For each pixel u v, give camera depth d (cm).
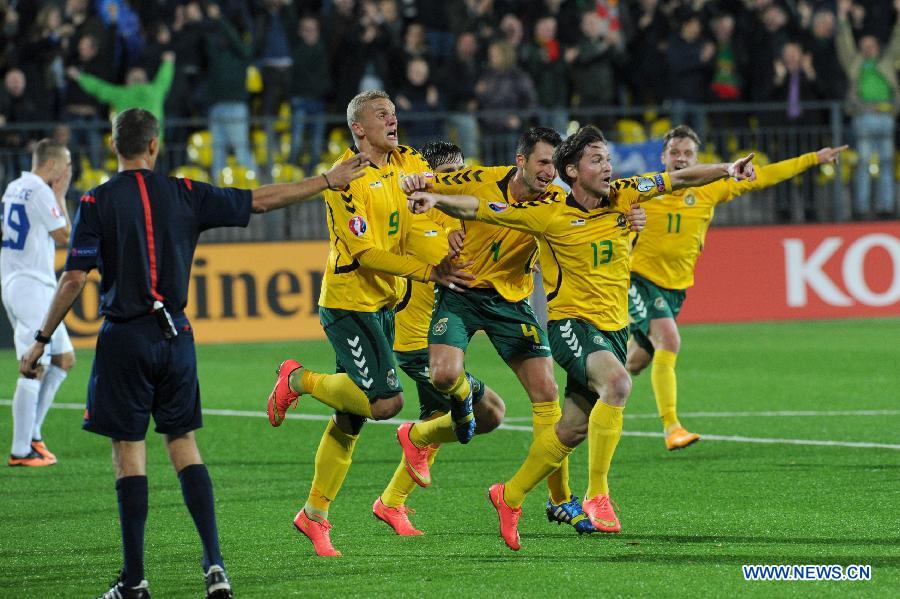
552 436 1842
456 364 1948
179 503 2223
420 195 1853
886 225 5262
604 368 1895
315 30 5050
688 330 4997
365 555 1827
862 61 5291
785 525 1959
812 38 5316
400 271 1864
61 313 1590
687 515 2052
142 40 5009
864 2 5469
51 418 3256
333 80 5094
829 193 5284
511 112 5019
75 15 4969
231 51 4878
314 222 5000
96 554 1858
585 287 1941
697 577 1656
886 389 3491
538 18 5431
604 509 1911
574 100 5266
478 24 5397
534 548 1853
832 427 2923
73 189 4788
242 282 4850
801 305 5234
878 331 4825
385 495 1981
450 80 5066
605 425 1894
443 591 1606
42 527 2047
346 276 1905
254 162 4959
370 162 1964
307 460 2648
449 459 2612
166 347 1559
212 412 3288
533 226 1909
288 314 4891
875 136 5259
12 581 1705
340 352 1917
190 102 5012
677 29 5225
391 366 1908
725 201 2697
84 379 3984
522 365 2030
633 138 5134
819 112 5238
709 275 5188
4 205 2694
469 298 2012
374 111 1944
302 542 1922
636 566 1723
